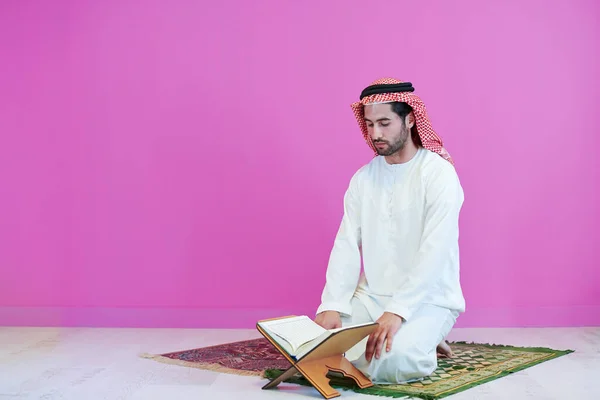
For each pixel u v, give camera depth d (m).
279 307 4.47
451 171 2.86
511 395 2.52
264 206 4.51
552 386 2.66
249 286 4.50
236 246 4.51
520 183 4.39
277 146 4.51
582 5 4.39
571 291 4.36
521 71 4.40
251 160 4.52
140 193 4.55
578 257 4.36
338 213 4.46
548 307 4.35
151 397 2.54
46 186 4.60
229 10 4.56
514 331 4.14
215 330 4.34
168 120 4.56
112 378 2.87
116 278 4.55
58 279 4.57
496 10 4.42
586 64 4.39
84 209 4.57
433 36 4.44
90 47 4.61
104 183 4.57
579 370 2.96
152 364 3.17
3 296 4.60
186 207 4.53
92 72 4.60
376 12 4.48
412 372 2.66
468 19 4.43
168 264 4.52
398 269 2.91
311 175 4.49
